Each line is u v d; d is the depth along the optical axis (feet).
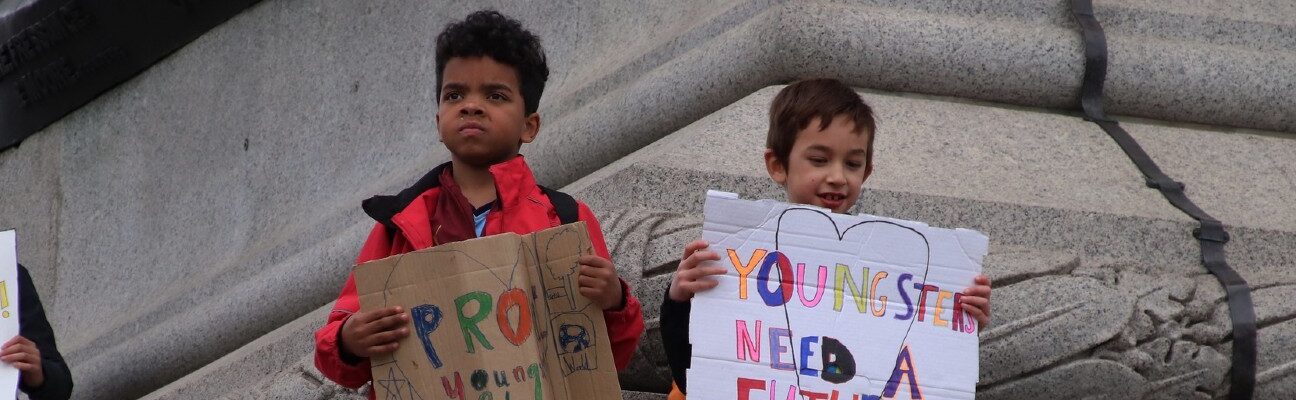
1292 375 28.35
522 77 26.04
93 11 54.44
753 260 23.66
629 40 39.29
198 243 49.70
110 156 53.93
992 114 33.30
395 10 45.93
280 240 44.55
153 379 43.06
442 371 22.41
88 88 54.90
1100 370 27.81
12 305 27.45
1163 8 36.27
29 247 56.03
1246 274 29.84
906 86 33.58
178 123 52.03
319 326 35.19
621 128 34.76
